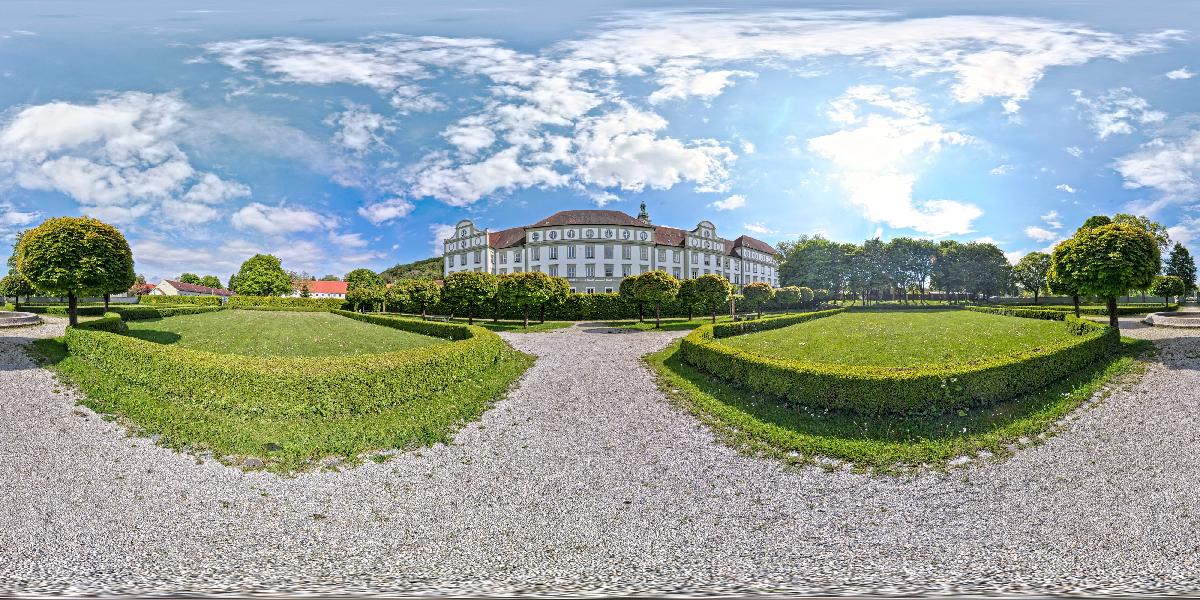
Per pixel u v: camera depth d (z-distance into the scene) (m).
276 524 6.21
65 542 5.73
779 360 11.66
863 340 15.76
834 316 25.28
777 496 6.89
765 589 5.06
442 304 36.91
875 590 5.02
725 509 6.61
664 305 34.41
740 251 76.94
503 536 6.04
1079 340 13.03
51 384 11.34
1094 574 5.15
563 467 7.88
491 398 11.63
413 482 7.31
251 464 7.61
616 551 5.74
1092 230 17.47
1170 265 50.97
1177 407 9.57
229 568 5.38
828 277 60.31
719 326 20.23
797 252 64.19
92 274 15.23
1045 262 52.00
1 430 8.73
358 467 7.69
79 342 13.62
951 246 58.31
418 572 5.37
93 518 6.21
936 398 9.53
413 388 10.68
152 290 83.81
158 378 10.41
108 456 7.84
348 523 6.27
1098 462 7.45
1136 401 10.05
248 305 42.50
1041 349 11.86
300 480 7.26
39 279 14.62
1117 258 16.17
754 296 41.25
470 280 29.84
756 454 8.30
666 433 9.36
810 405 10.32
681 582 5.18
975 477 7.16
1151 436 8.29
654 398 11.66
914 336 16.08
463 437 9.05
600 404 11.19
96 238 15.56
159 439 8.44
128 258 16.72
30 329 18.97
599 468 7.84
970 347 14.16
